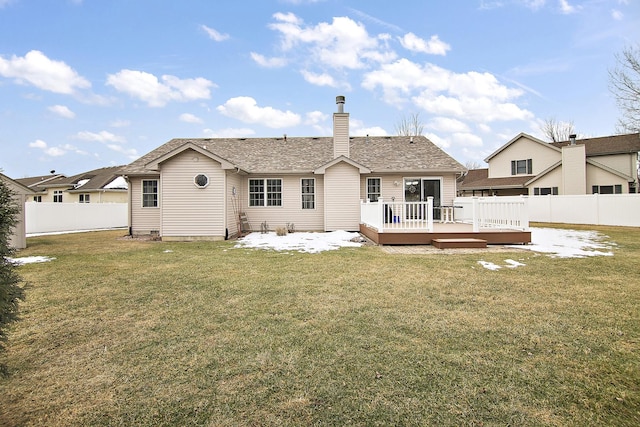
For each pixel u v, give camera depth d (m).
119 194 26.91
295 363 2.93
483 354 3.07
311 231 14.90
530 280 5.77
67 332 3.68
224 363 2.95
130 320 4.04
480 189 28.11
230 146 16.80
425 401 2.37
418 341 3.36
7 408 2.34
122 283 5.80
